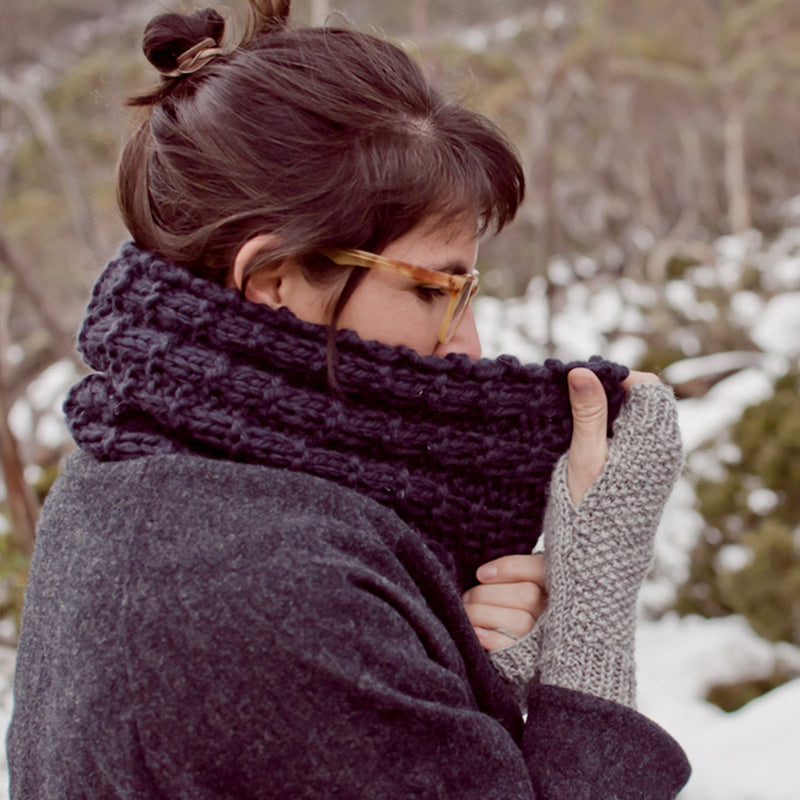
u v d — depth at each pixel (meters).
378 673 0.75
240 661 0.73
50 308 3.60
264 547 0.75
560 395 0.96
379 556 0.80
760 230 17.36
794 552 4.17
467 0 10.50
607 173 16.02
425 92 0.89
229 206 0.84
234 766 0.73
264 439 0.82
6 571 2.32
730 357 6.97
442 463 0.89
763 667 4.64
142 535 0.77
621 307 9.53
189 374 0.81
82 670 0.76
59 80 7.75
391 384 0.86
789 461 4.51
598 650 0.90
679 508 5.23
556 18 8.92
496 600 0.94
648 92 14.05
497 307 8.12
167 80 0.92
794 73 13.09
